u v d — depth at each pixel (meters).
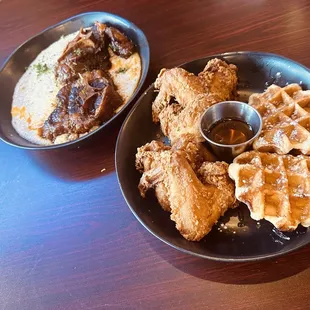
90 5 0.67
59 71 0.56
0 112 0.53
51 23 0.67
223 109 0.37
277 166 0.33
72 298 0.32
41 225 0.39
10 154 0.47
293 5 0.51
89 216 0.38
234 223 0.33
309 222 0.29
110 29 0.56
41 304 0.33
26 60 0.61
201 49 0.51
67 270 0.34
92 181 0.41
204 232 0.31
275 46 0.47
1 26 0.71
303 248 0.30
